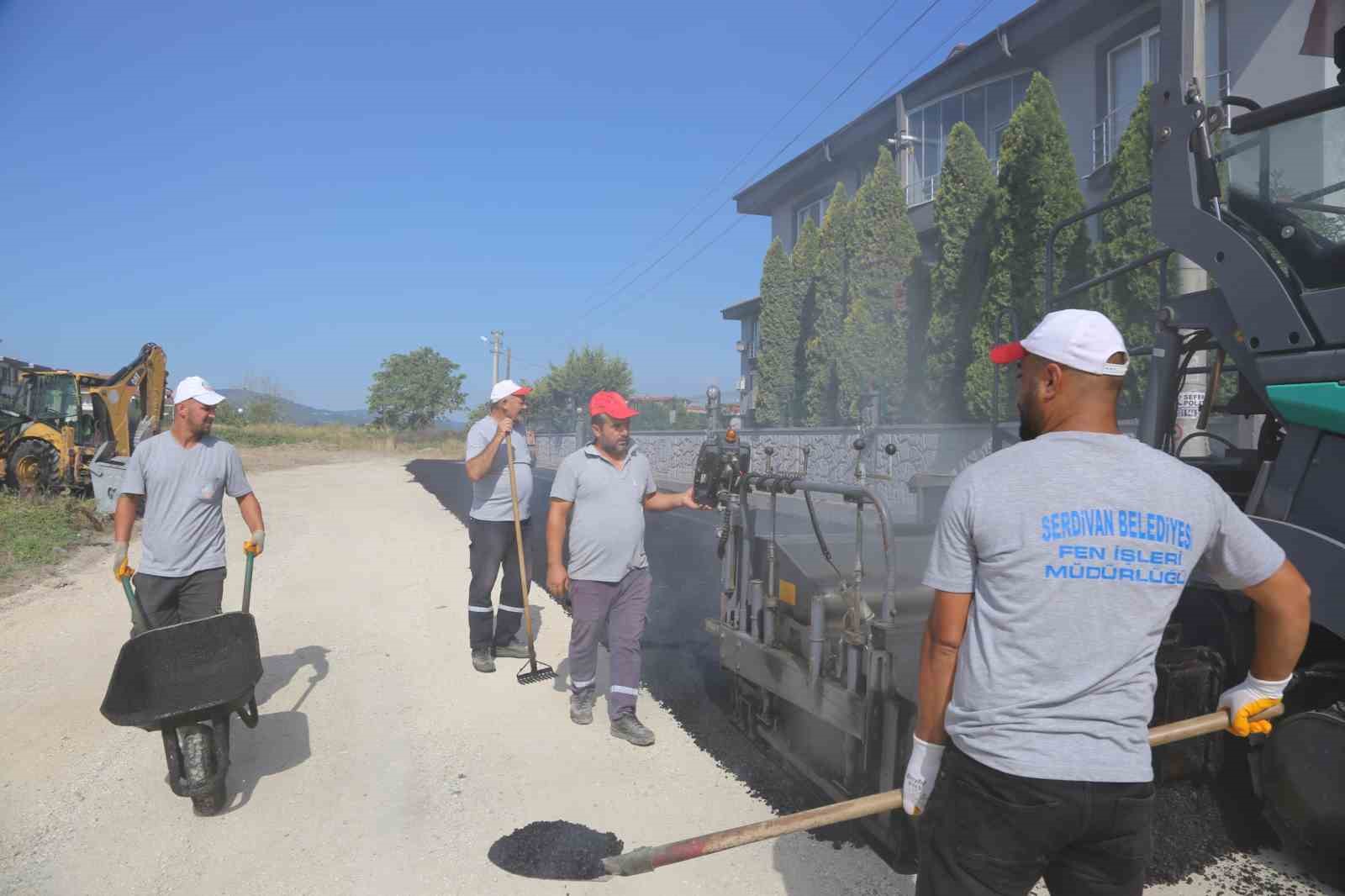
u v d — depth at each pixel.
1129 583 1.80
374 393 57.94
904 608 3.72
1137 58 15.18
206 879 3.34
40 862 3.47
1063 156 13.38
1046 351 1.96
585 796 3.97
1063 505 1.82
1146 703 1.84
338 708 5.18
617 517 4.65
